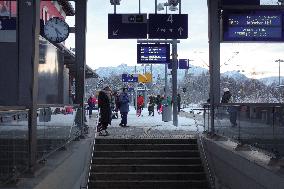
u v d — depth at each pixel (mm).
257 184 7676
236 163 9234
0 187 5340
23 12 11352
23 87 11492
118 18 20016
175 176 12875
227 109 11492
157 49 26578
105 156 14047
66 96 19141
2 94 14406
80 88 15578
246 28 15070
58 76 16625
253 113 8844
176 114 23297
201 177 12891
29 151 6754
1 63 14312
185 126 22266
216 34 14766
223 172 10797
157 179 12844
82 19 15719
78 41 15711
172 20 20141
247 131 9328
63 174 8469
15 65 14477
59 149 10328
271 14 15117
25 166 6605
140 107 36562
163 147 14469
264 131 8078
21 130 6234
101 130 16141
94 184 12445
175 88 23797
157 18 20109
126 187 12445
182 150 14391
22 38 11414
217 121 13125
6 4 20531
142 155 14094
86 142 12992
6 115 5414
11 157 5711
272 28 15109
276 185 6582
